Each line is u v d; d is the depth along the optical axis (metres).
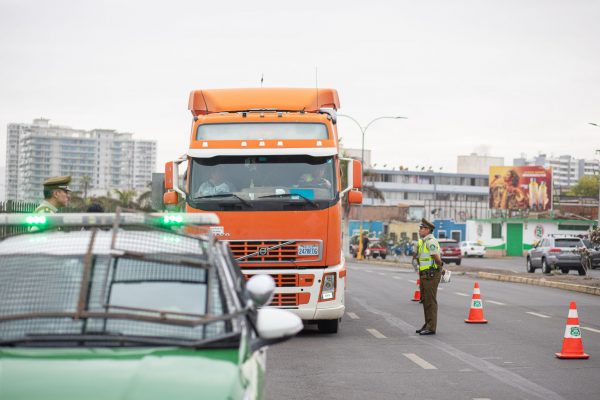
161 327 5.94
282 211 17.00
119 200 117.19
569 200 147.38
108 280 6.30
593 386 12.41
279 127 17.28
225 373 5.24
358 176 17.66
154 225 7.15
